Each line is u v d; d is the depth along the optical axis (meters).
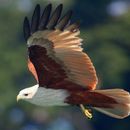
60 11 13.95
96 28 41.91
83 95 14.49
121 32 41.12
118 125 38.50
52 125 41.66
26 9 46.69
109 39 40.59
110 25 42.53
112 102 14.48
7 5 46.38
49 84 14.52
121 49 40.47
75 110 41.06
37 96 14.59
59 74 14.41
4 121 40.06
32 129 41.16
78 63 14.22
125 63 39.22
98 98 14.48
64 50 14.16
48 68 14.35
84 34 40.75
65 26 14.05
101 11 43.69
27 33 13.95
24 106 40.22
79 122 41.06
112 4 44.00
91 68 14.21
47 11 13.90
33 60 14.23
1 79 40.06
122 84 39.06
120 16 43.47
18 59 41.66
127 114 14.51
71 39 14.14
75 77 14.37
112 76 38.41
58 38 14.09
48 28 13.96
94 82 14.36
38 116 41.25
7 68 41.12
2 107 39.72
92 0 43.62
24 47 42.84
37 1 42.44
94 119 38.97
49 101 14.62
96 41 40.50
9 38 44.47
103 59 39.12
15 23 45.56
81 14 43.41
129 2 45.75
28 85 40.84
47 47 14.13
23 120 40.84
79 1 43.38
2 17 45.69
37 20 13.91
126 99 14.40
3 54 41.75
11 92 40.03
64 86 14.54
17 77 41.03
